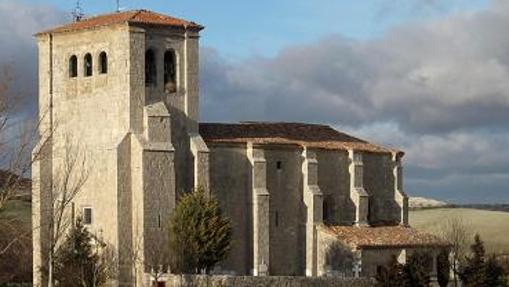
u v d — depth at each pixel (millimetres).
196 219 131625
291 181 146500
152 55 137250
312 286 135625
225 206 141000
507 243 196250
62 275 127562
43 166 138000
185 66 139125
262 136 146250
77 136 138125
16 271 130875
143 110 135000
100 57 137000
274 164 145000
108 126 135875
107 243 134125
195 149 137500
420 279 132750
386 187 157625
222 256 132750
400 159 158750
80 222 131625
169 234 132750
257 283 131500
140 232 132625
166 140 135000
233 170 141625
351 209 152500
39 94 140875
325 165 150375
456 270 146375
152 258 132000
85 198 136875
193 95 139375
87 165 136750
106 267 131875
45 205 137000
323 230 145875
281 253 145000
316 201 146750
